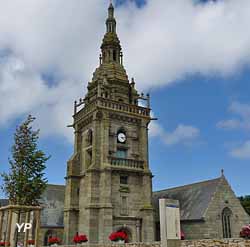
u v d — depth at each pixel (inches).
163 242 615.5
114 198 1723.7
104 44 2160.4
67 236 1752.0
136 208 1775.3
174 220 633.0
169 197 2134.6
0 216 1182.3
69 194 1831.9
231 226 1795.0
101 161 1761.8
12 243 1485.0
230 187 1876.2
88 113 1891.0
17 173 1188.5
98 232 1648.6
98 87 1883.6
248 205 2709.2
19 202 1157.7
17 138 1223.5
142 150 1894.7
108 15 2253.9
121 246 1024.9
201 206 1797.5
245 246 693.9
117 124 1877.5
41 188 1215.6
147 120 1967.3
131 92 2037.4
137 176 1836.9
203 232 1704.0
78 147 1958.7
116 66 2080.5
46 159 1243.2
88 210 1667.1
